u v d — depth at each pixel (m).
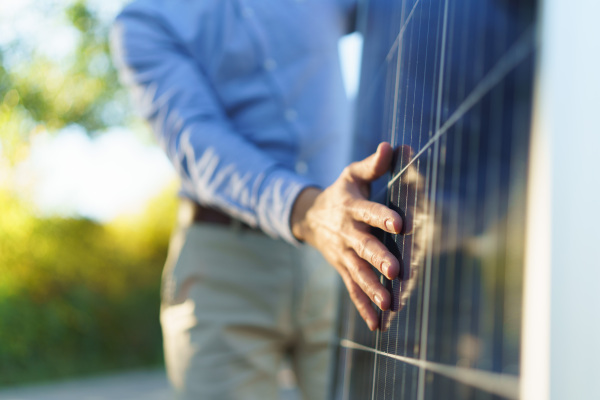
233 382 1.37
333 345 1.20
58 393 8.41
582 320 0.46
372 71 0.99
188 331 1.40
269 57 1.44
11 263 10.29
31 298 10.22
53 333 10.07
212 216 1.40
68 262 11.00
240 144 1.15
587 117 0.47
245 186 1.06
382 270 0.57
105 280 11.69
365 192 0.74
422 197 0.51
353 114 1.27
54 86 10.31
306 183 0.95
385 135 0.71
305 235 0.89
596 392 0.45
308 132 1.45
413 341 0.52
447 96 0.58
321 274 1.42
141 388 8.86
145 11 1.42
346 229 0.70
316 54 1.48
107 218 12.09
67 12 9.96
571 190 0.48
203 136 1.20
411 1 0.62
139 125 11.34
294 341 1.46
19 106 10.08
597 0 0.48
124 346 11.65
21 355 9.50
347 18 1.59
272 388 1.44
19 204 10.44
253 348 1.39
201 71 1.42
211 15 1.43
